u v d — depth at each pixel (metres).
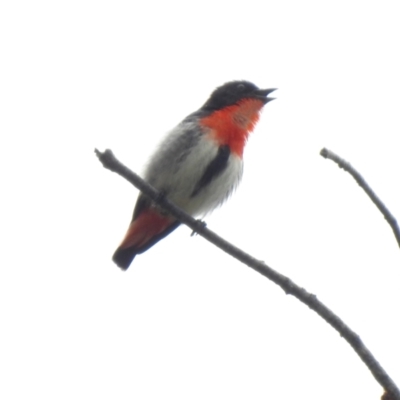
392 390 5.27
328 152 5.83
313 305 6.24
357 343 5.74
